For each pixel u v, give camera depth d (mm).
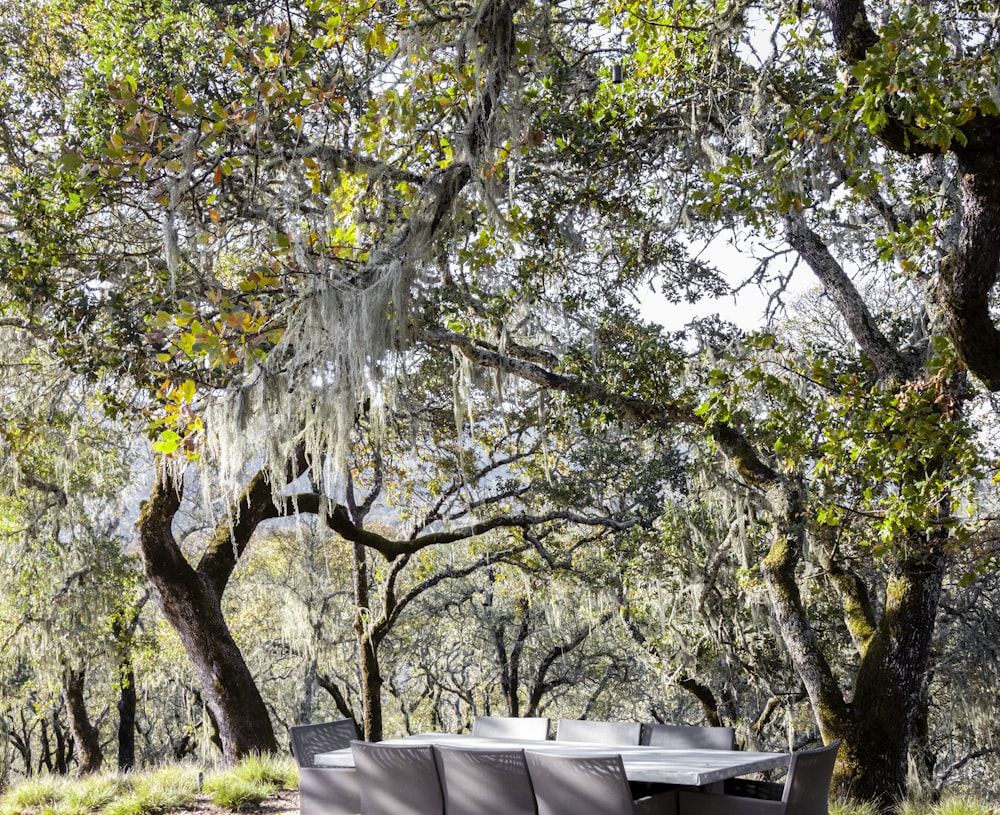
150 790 7418
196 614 11070
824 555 8938
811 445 5898
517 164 5477
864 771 7918
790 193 5145
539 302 9148
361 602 12969
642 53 7254
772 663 11516
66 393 10055
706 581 10469
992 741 11484
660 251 9961
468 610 20125
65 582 14289
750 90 7586
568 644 17828
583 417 9508
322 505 5270
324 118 6422
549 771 4688
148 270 8102
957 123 3799
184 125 5293
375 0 5957
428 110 6078
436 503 12375
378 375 5066
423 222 5289
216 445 5547
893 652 8086
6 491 11664
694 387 9039
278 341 5125
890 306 11711
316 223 5590
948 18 6270
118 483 15992
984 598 11516
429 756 5129
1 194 8531
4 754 16688
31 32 10258
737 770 4898
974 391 5344
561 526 13609
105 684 19672
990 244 4141
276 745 11195
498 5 5230
